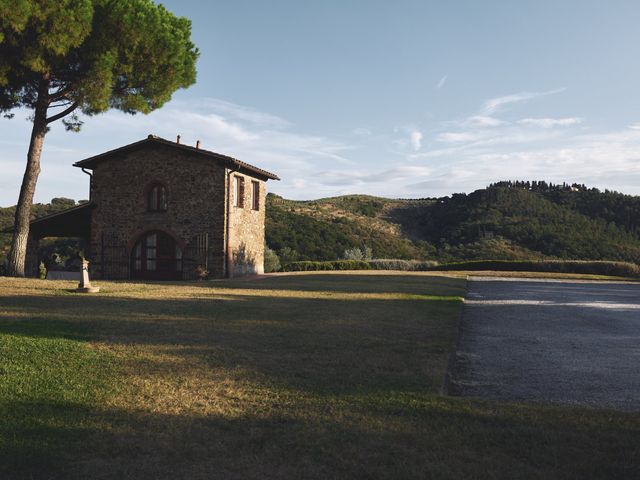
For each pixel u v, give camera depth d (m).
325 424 3.86
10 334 6.84
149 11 17.89
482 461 3.24
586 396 4.92
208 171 20.42
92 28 16.52
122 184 21.44
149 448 3.41
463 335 8.45
